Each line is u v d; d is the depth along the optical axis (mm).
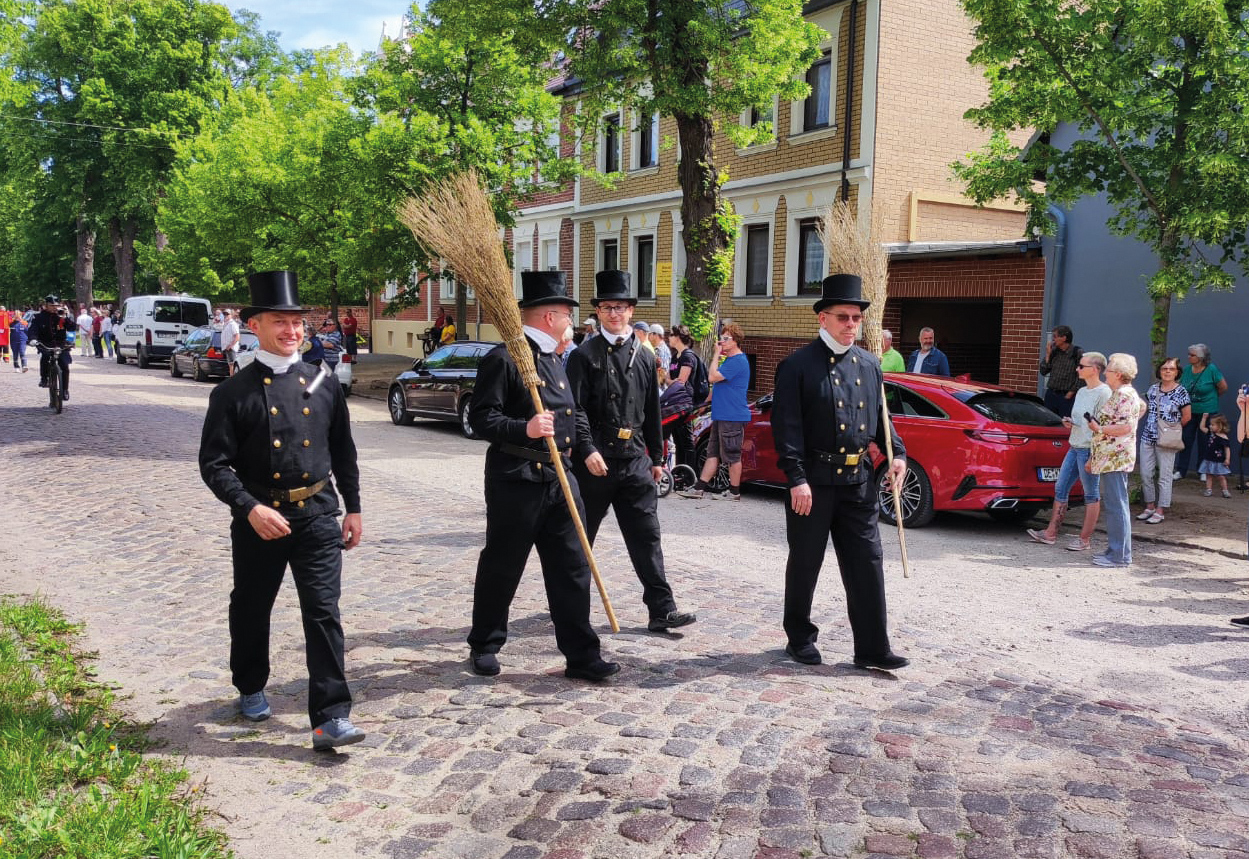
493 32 15195
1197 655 5859
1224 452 11539
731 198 21484
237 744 4219
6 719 4164
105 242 54875
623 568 7348
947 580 7613
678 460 11852
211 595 6453
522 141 21000
